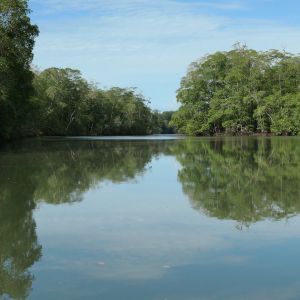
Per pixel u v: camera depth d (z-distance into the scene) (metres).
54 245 9.10
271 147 41.97
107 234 9.90
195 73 90.50
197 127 89.62
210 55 90.94
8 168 23.44
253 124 87.25
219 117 86.19
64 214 12.01
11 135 61.56
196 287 6.87
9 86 42.44
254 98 84.88
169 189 16.17
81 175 20.48
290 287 6.83
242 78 85.88
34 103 64.06
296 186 16.52
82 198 14.39
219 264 7.84
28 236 9.82
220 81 89.12
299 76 88.06
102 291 6.76
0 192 15.59
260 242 9.11
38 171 22.03
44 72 97.75
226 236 9.59
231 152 35.62
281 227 10.28
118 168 23.66
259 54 87.81
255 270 7.54
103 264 7.92
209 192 15.39
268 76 87.44
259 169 22.41
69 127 100.69
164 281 7.12
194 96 90.00
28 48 44.03
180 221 11.05
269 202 13.45
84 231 10.18
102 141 61.25
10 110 48.75
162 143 54.00
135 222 11.02
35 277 7.36
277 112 83.31
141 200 13.98
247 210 12.26
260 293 6.64
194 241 9.27
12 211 12.43
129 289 6.82
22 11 40.84
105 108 111.56
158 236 9.68
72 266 7.85
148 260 8.09
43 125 90.50
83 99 103.81
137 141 61.12
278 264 7.81
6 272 7.60
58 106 94.00
